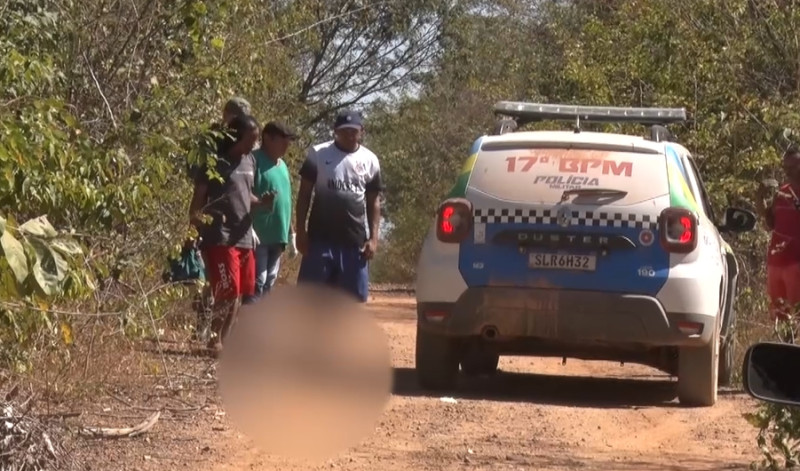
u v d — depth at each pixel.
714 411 36.91
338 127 40.72
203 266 39.59
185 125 39.09
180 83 42.78
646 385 43.34
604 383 43.66
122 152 32.75
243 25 49.47
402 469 28.19
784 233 42.31
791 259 42.22
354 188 40.72
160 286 34.69
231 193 39.66
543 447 31.08
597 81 71.19
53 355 29.62
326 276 40.72
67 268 21.98
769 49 62.22
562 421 34.53
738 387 42.25
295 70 83.00
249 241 40.16
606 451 30.98
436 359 38.38
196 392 34.12
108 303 33.03
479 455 29.77
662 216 36.38
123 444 28.88
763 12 62.91
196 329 38.50
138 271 35.41
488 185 37.34
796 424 26.03
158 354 36.50
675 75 64.75
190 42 43.22
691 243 36.38
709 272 36.75
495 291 36.66
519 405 36.75
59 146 27.34
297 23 73.81
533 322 36.59
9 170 25.20
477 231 37.06
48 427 25.55
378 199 41.72
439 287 37.19
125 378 32.78
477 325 36.91
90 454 27.70
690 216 36.44
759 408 28.95
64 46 38.31
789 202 42.38
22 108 28.20
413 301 89.69
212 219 38.06
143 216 36.50
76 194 28.36
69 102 39.44
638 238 36.38
